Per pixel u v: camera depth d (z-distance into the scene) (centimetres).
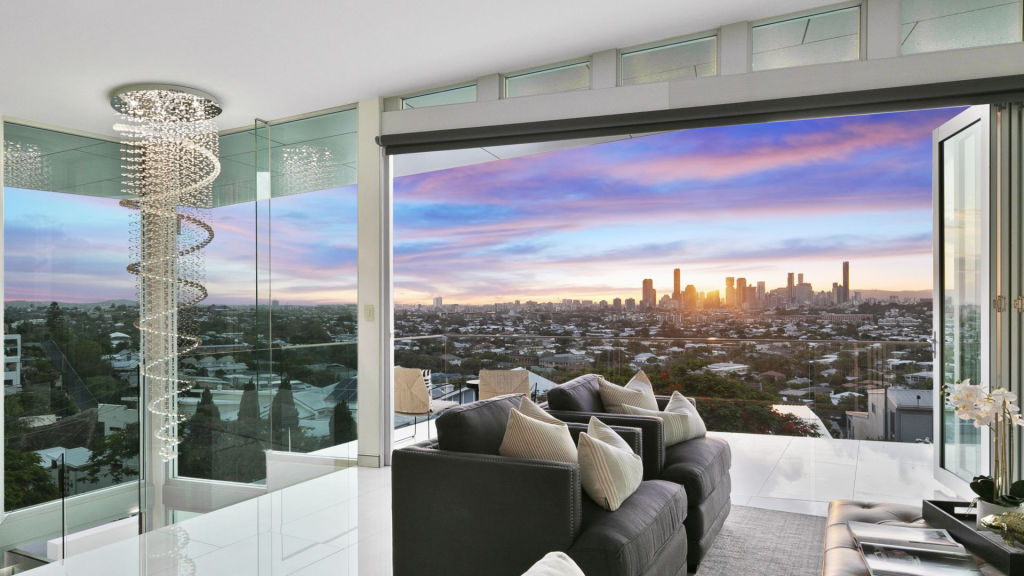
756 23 455
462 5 400
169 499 497
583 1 406
